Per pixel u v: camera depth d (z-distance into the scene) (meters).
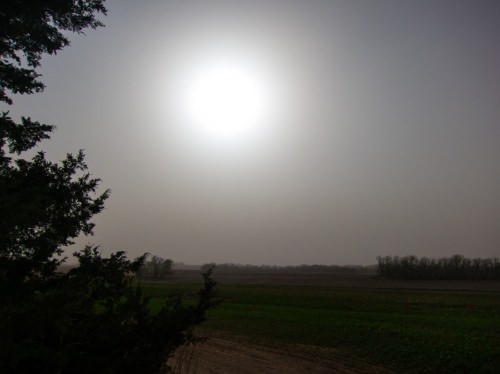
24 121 7.77
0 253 5.77
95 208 6.99
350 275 110.75
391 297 45.25
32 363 4.11
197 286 57.59
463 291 54.75
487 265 88.56
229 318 29.75
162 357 5.09
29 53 8.86
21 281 5.86
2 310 4.24
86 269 5.86
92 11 9.05
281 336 23.56
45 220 6.40
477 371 16.36
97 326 4.96
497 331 23.19
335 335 23.02
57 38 8.98
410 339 20.91
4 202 5.43
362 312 33.09
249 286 66.06
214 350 19.69
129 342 4.96
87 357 4.77
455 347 19.05
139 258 6.34
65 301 4.55
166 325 5.05
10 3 7.72
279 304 39.62
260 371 16.20
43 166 6.73
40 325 4.16
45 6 8.24
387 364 17.94
